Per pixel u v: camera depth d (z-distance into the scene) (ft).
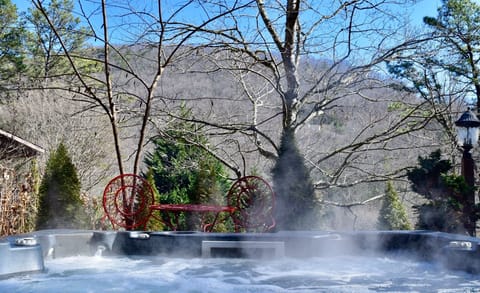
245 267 13.93
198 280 12.15
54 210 20.15
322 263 14.43
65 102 40.65
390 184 28.96
